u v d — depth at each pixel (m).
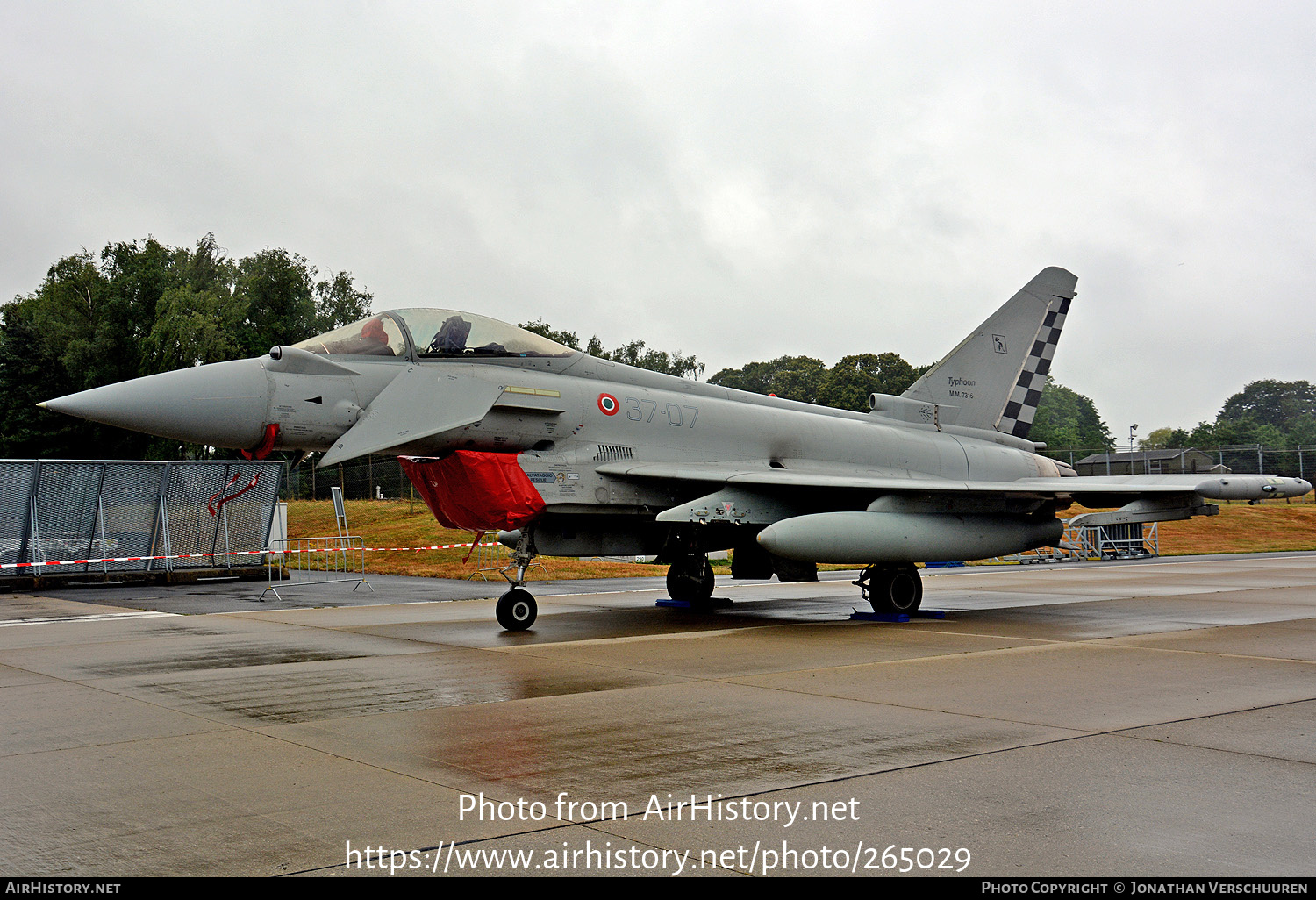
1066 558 32.94
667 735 5.87
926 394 16.25
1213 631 11.31
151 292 49.25
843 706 6.74
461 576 23.42
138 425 10.21
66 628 12.65
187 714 6.63
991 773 5.00
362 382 11.16
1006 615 13.39
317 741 5.77
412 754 5.45
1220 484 12.54
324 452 11.37
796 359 82.50
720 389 14.28
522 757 5.36
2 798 4.64
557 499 11.91
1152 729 6.00
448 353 11.79
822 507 13.41
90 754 5.51
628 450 12.63
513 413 11.82
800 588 18.98
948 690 7.36
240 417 10.51
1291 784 4.80
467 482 11.52
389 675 8.21
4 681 8.18
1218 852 3.88
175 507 21.84
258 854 3.88
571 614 13.84
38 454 45.47
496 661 8.98
